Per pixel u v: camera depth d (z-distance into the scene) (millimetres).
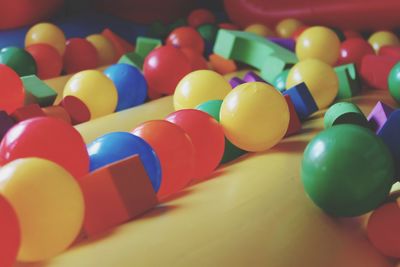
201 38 2445
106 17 2947
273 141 1225
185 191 1072
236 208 956
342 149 923
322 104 1623
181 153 1063
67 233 794
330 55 2008
